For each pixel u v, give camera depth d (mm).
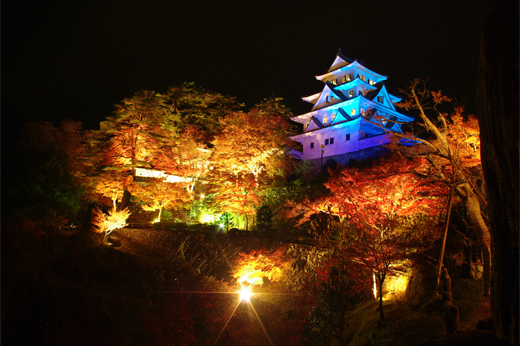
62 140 36125
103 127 39531
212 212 35250
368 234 16094
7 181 24328
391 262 15031
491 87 2779
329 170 19969
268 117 33688
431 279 14320
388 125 38031
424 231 17422
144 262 26234
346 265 16250
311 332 16922
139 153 40094
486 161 2924
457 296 12336
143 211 36406
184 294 19609
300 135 44562
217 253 25453
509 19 2588
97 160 38500
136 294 20938
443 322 11297
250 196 30203
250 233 28438
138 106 39219
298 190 29891
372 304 16516
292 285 21484
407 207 16688
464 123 15109
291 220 28141
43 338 16672
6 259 19094
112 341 16328
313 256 21109
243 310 19016
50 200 24641
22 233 20453
